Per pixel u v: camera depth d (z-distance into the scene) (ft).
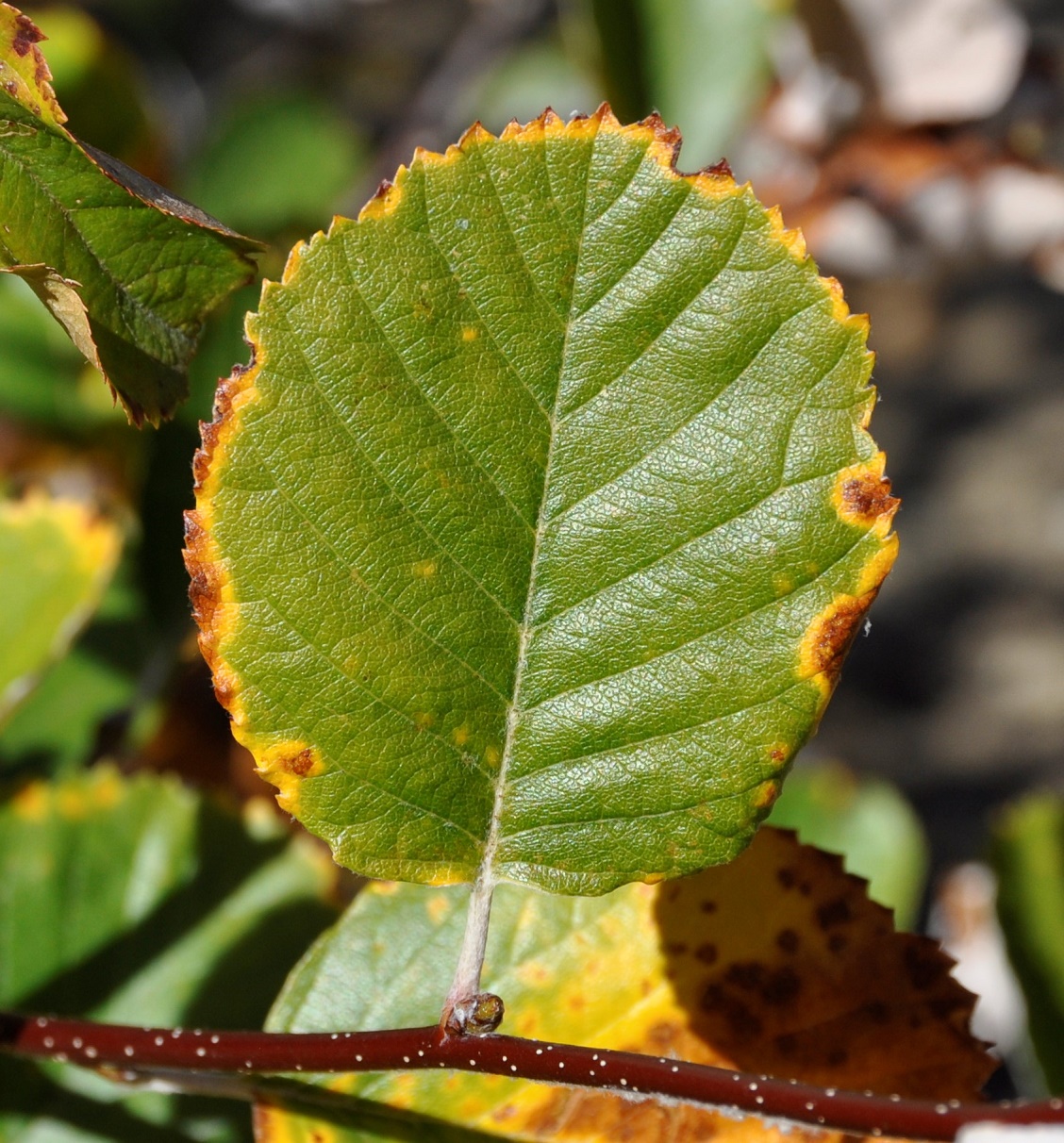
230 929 0.97
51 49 1.27
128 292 0.78
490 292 0.77
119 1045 0.79
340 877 1.05
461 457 0.77
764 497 0.77
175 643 1.08
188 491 1.07
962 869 1.32
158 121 1.32
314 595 0.77
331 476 0.77
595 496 0.78
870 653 3.88
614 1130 0.82
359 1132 0.82
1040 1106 0.72
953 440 4.49
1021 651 3.82
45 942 0.96
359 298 0.77
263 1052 0.78
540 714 0.78
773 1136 0.81
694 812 0.78
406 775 0.77
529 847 0.78
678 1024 0.83
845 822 1.12
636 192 0.77
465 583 0.78
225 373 1.07
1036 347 4.68
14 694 1.00
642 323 0.77
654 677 0.78
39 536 1.02
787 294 0.77
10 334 1.25
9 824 0.97
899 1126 0.73
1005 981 1.25
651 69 1.23
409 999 0.83
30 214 0.76
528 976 0.83
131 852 0.98
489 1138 0.82
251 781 1.11
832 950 0.83
